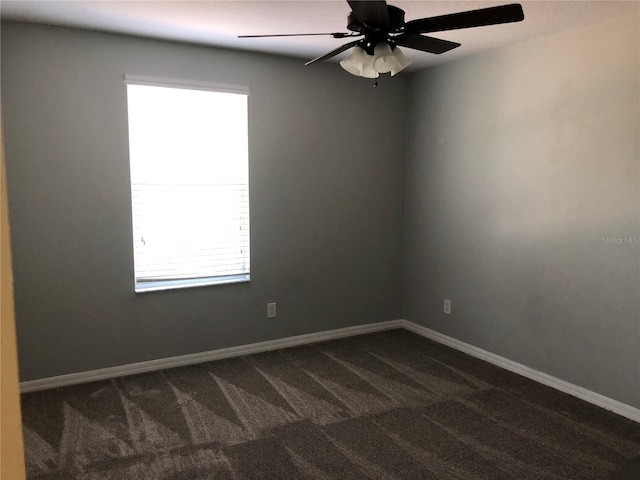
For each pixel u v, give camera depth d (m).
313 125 4.07
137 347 3.59
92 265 3.39
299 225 4.11
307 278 4.20
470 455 2.56
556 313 3.33
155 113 3.54
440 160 4.17
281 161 3.97
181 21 3.00
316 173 4.13
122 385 3.40
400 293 4.68
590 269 3.11
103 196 3.38
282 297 4.11
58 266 3.30
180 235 3.71
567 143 3.19
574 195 3.17
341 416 2.97
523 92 3.44
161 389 3.34
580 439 2.72
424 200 4.37
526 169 3.46
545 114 3.31
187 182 3.70
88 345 3.43
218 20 2.97
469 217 3.93
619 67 2.89
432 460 2.52
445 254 4.19
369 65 2.34
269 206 3.96
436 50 2.51
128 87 3.41
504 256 3.67
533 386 3.40
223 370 3.67
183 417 2.95
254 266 3.96
